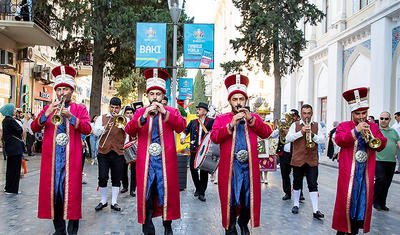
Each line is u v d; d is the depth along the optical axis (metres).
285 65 18.62
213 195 8.25
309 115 6.56
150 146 4.50
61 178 4.60
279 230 5.51
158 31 10.97
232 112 4.73
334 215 4.70
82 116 4.90
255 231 5.43
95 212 6.36
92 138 13.25
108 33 14.46
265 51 18.81
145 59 10.92
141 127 4.52
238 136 4.53
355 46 20.16
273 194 8.54
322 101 25.12
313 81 26.11
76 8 14.32
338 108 21.73
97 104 15.98
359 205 4.59
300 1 18.59
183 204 7.25
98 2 14.38
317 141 6.49
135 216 6.11
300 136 6.50
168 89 16.52
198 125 8.05
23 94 17.67
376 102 16.94
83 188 8.64
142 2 15.55
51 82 20.50
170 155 4.57
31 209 6.40
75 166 4.64
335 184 10.30
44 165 4.57
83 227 5.42
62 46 18.22
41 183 4.56
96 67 16.02
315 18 18.89
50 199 4.52
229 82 4.67
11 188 7.67
